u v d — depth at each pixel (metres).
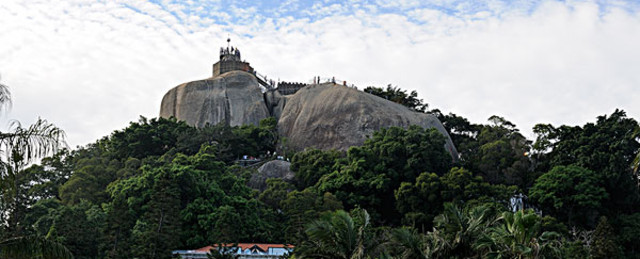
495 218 35.84
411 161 77.75
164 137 94.94
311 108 104.06
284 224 67.31
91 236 54.03
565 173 73.88
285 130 105.31
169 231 51.47
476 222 32.84
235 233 58.84
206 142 92.81
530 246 32.00
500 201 71.25
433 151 80.12
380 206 77.00
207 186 68.25
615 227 71.31
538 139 89.38
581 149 78.12
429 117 101.06
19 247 15.27
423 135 81.44
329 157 84.62
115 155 95.69
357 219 52.50
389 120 97.38
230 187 73.44
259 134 99.62
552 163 81.69
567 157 80.88
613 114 83.75
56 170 88.94
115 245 51.41
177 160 75.31
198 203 64.50
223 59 125.56
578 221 72.62
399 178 78.75
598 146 78.06
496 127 101.12
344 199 74.62
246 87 114.38
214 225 61.91
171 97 114.44
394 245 31.27
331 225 29.28
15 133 15.14
